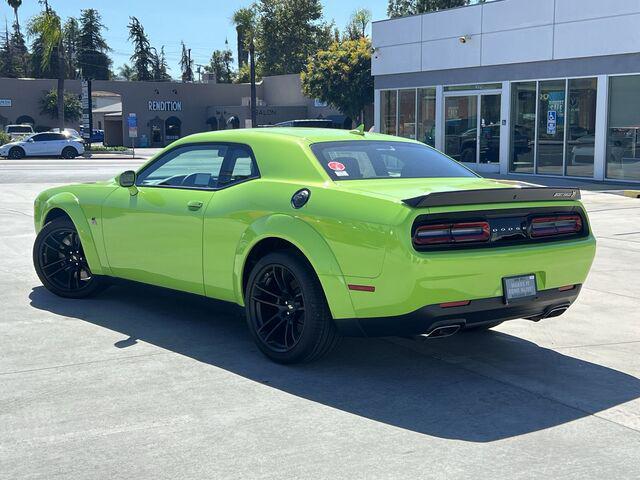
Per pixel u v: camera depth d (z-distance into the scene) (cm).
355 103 4419
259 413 440
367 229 471
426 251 461
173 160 632
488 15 2327
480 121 2403
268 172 555
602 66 2006
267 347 535
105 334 604
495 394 478
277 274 528
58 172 2561
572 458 383
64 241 716
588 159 2070
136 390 477
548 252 501
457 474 362
